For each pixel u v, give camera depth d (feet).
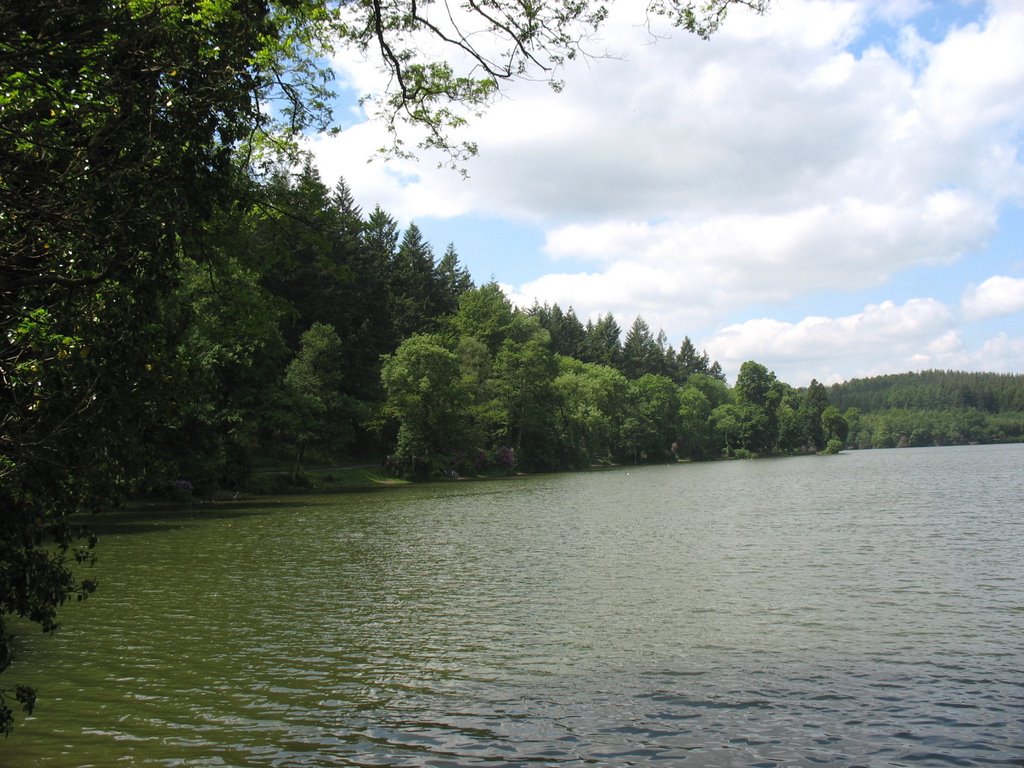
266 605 60.90
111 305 22.99
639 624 53.67
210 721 35.63
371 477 251.39
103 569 78.79
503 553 89.10
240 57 25.84
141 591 66.69
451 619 55.83
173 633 51.80
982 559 77.46
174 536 107.65
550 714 36.58
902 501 150.41
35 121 21.86
